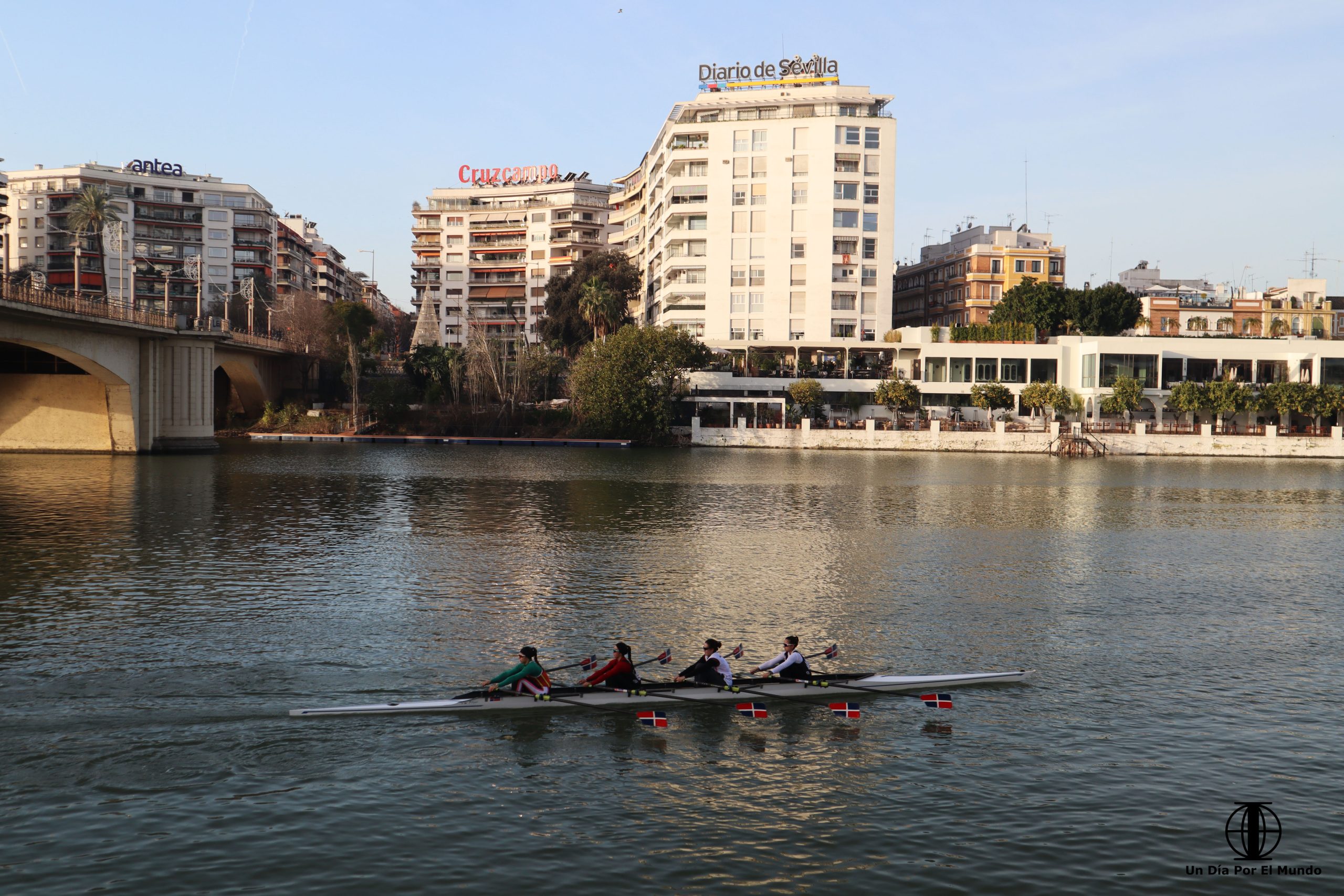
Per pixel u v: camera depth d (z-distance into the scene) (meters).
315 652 24.22
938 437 105.44
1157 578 35.69
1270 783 17.11
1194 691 22.16
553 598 30.62
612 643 25.64
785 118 122.56
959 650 25.56
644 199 157.00
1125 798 16.42
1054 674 23.41
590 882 13.62
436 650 24.61
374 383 134.25
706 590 32.31
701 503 56.62
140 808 15.66
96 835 14.77
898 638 26.67
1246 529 49.03
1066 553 41.06
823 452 105.06
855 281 122.50
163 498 55.28
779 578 34.50
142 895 13.16
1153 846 14.83
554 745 18.47
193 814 15.48
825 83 126.75
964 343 118.06
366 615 28.03
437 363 131.00
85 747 18.06
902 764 17.77
